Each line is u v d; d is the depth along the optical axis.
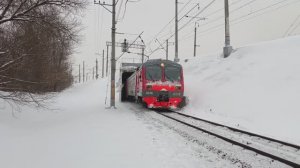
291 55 19.19
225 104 18.73
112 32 22.94
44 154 8.97
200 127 13.36
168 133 11.59
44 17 17.53
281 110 14.68
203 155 8.38
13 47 18.83
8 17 16.88
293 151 9.03
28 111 19.91
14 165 7.95
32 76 21.81
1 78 17.97
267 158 8.03
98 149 9.18
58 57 33.56
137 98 24.28
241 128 13.78
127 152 8.73
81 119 16.58
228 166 7.39
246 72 20.64
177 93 21.20
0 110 18.02
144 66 21.55
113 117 16.73
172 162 7.67
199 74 26.27
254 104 16.61
